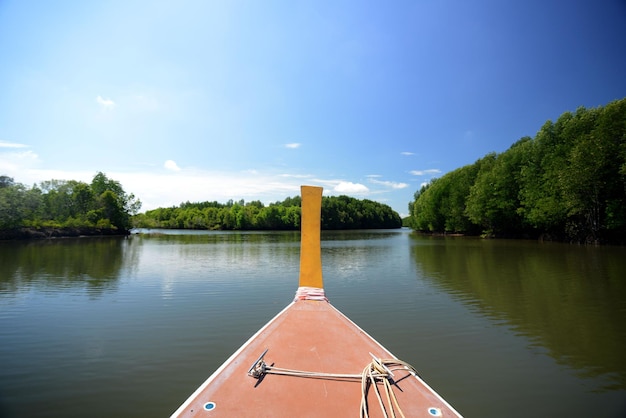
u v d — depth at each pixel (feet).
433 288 42.73
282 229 355.15
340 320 15.52
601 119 92.63
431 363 20.39
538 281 46.14
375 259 75.31
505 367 19.79
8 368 19.53
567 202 100.17
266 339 12.94
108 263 67.10
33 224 149.69
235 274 54.08
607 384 17.71
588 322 28.37
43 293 39.70
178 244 126.00
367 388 9.39
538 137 120.78
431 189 211.20
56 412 15.02
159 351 22.12
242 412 8.20
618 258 68.49
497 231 152.87
